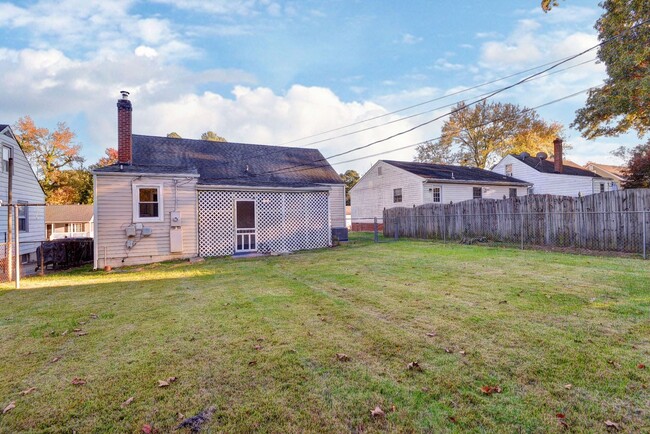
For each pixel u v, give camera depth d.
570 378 2.73
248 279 7.39
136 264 10.55
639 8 14.06
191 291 6.36
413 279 6.73
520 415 2.28
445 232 15.44
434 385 2.68
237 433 2.18
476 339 3.56
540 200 11.87
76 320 4.66
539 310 4.47
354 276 7.25
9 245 8.66
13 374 3.03
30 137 32.91
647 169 20.61
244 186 12.17
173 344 3.63
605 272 6.73
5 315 4.99
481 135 36.09
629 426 2.15
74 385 2.81
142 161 15.67
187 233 11.34
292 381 2.80
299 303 5.20
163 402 2.53
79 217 30.78
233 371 2.98
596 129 17.64
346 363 3.09
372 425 2.23
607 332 3.64
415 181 21.19
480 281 6.32
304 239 13.45
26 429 2.26
